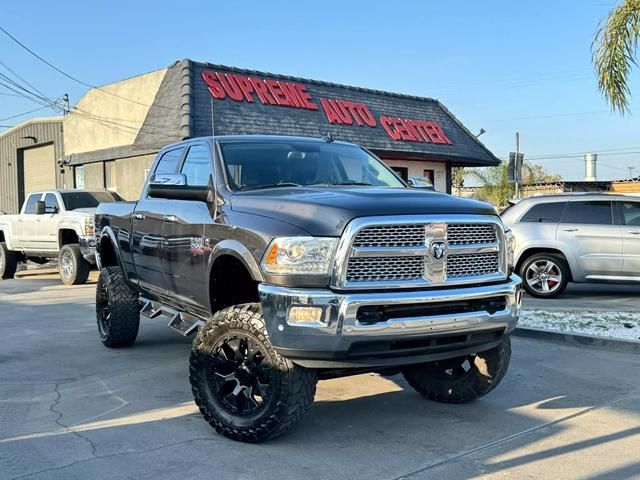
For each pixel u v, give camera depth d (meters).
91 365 6.98
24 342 8.21
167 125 18.75
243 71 19.95
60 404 5.59
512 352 7.55
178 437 4.76
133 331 7.63
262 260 4.39
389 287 4.26
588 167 41.50
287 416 4.38
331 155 6.12
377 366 4.32
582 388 6.11
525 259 11.73
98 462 4.30
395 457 4.41
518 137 21.73
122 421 5.13
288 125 19.59
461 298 4.44
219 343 4.66
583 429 4.99
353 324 4.09
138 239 6.73
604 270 11.24
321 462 4.32
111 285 7.53
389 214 4.29
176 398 5.75
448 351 4.57
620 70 9.20
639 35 9.09
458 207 4.61
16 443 4.65
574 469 4.23
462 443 4.68
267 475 4.10
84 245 13.90
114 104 22.58
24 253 16.27
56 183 30.55
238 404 4.64
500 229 4.81
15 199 33.34
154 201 6.49
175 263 5.82
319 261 4.18
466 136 25.88
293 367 4.34
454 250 4.51
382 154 21.89
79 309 11.00
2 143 34.03
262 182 5.48
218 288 5.15
